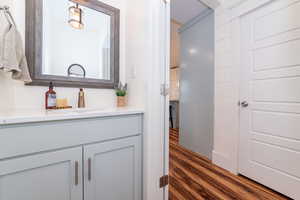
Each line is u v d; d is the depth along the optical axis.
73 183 0.81
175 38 4.07
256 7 1.64
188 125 2.82
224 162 2.01
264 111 1.60
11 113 0.82
